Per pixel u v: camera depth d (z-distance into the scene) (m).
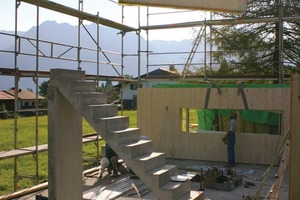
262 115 13.78
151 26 15.47
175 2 6.21
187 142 14.09
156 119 14.48
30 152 9.95
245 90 13.15
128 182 10.28
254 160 13.16
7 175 12.36
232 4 6.51
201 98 13.76
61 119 6.65
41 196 8.40
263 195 9.01
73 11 12.05
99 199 8.62
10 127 25.03
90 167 12.88
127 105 48.72
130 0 6.01
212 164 13.20
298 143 5.93
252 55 17.59
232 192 9.30
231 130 12.58
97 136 13.23
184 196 6.48
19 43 10.14
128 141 6.84
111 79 14.35
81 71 7.28
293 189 5.94
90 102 6.84
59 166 6.52
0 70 9.41
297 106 5.95
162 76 15.49
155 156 6.74
